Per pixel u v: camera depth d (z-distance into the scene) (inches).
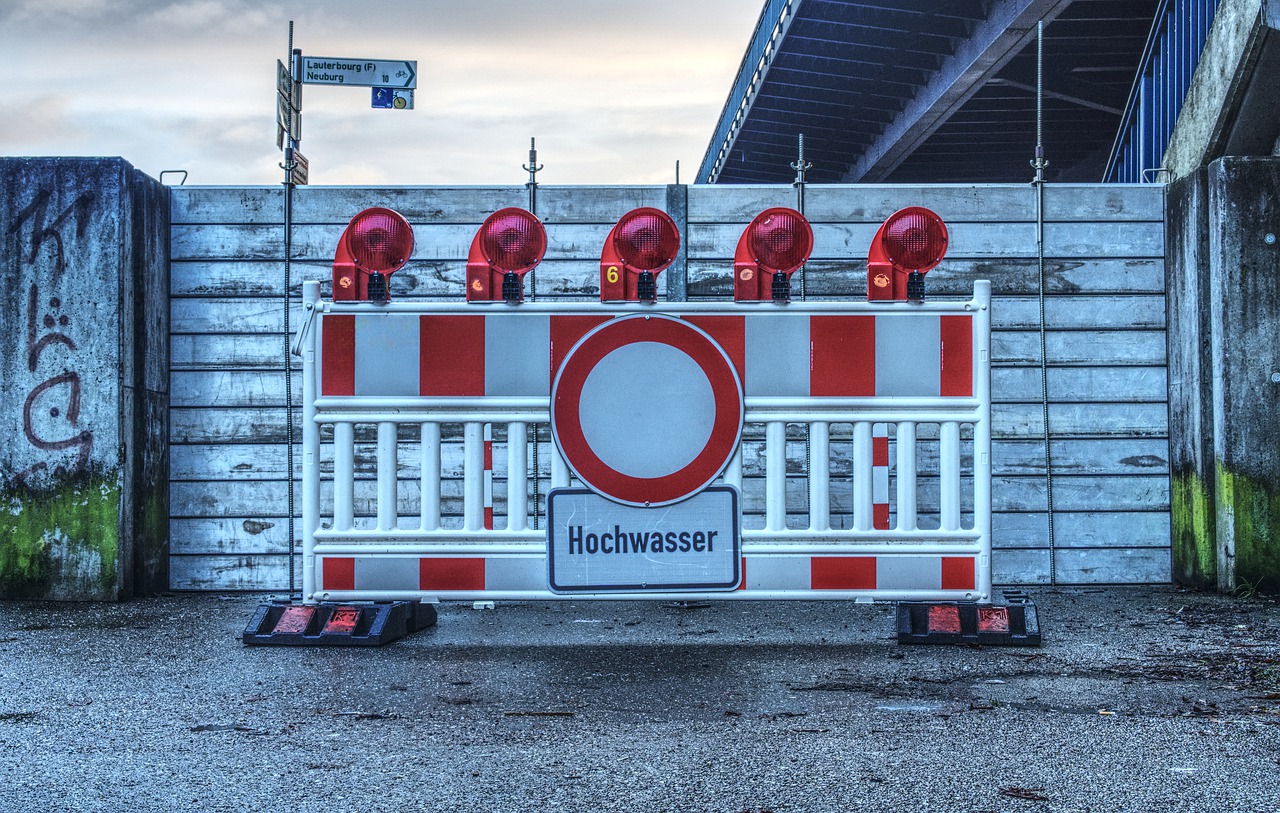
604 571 218.1
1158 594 307.3
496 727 165.2
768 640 236.7
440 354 221.5
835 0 597.9
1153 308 327.3
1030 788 136.9
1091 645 228.4
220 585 322.0
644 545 217.8
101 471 298.8
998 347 326.0
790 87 763.4
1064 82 664.4
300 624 230.4
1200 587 311.4
